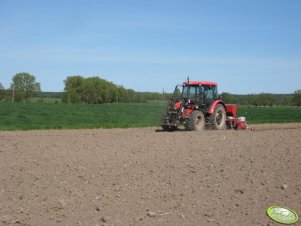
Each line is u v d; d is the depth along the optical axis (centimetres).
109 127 2289
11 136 1555
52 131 1920
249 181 812
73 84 7931
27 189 750
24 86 7838
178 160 970
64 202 681
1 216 622
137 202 697
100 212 650
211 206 688
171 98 1795
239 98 7131
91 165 928
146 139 1370
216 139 1345
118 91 8300
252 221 635
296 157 1001
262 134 1523
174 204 692
